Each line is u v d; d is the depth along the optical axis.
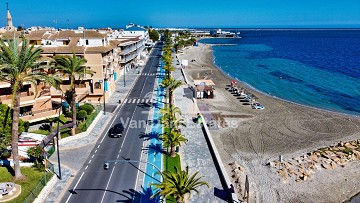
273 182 48.31
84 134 60.56
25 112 61.12
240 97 95.38
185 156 53.59
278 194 45.25
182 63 149.25
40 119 61.53
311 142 63.34
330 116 79.56
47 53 77.69
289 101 94.56
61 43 85.75
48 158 51.19
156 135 62.22
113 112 76.25
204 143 59.50
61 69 59.53
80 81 79.81
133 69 138.75
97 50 79.31
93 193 41.72
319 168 52.69
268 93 104.44
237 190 45.19
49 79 43.38
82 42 84.25
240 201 42.38
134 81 113.38
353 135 67.19
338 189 47.06
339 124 73.75
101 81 80.50
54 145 54.12
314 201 44.03
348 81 123.38
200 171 48.41
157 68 142.50
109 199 40.47
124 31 190.50
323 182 48.84
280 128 70.44
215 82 117.50
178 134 52.97
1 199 38.16
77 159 51.34
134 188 43.19
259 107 84.12
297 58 194.12
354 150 59.41
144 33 193.75
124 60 121.38
